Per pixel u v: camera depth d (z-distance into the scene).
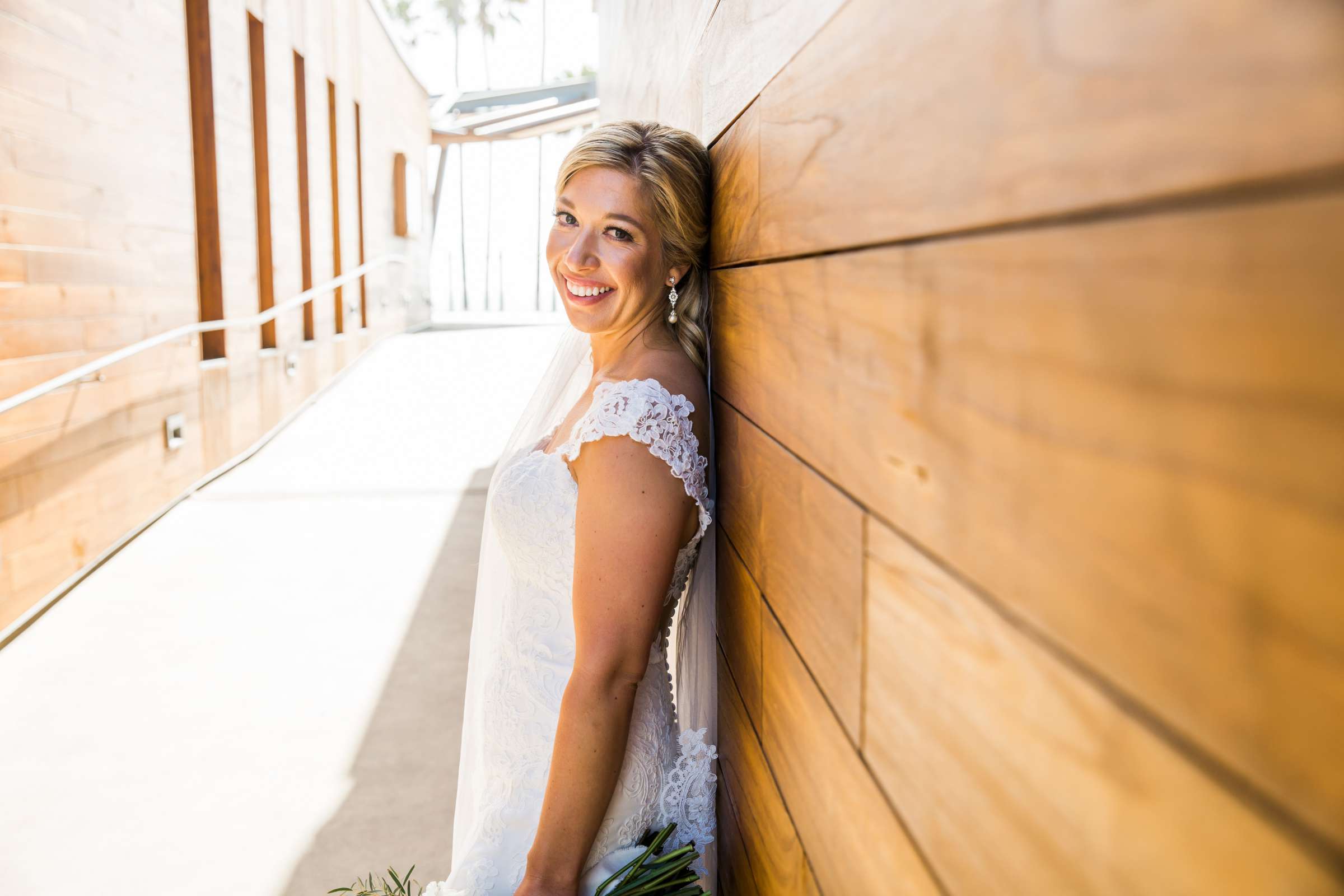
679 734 1.52
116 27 4.81
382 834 2.59
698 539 1.44
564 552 1.45
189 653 3.70
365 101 11.46
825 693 0.82
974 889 0.49
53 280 4.19
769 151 1.05
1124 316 0.33
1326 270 0.24
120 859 2.46
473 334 13.65
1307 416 0.25
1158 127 0.31
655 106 2.75
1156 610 0.32
